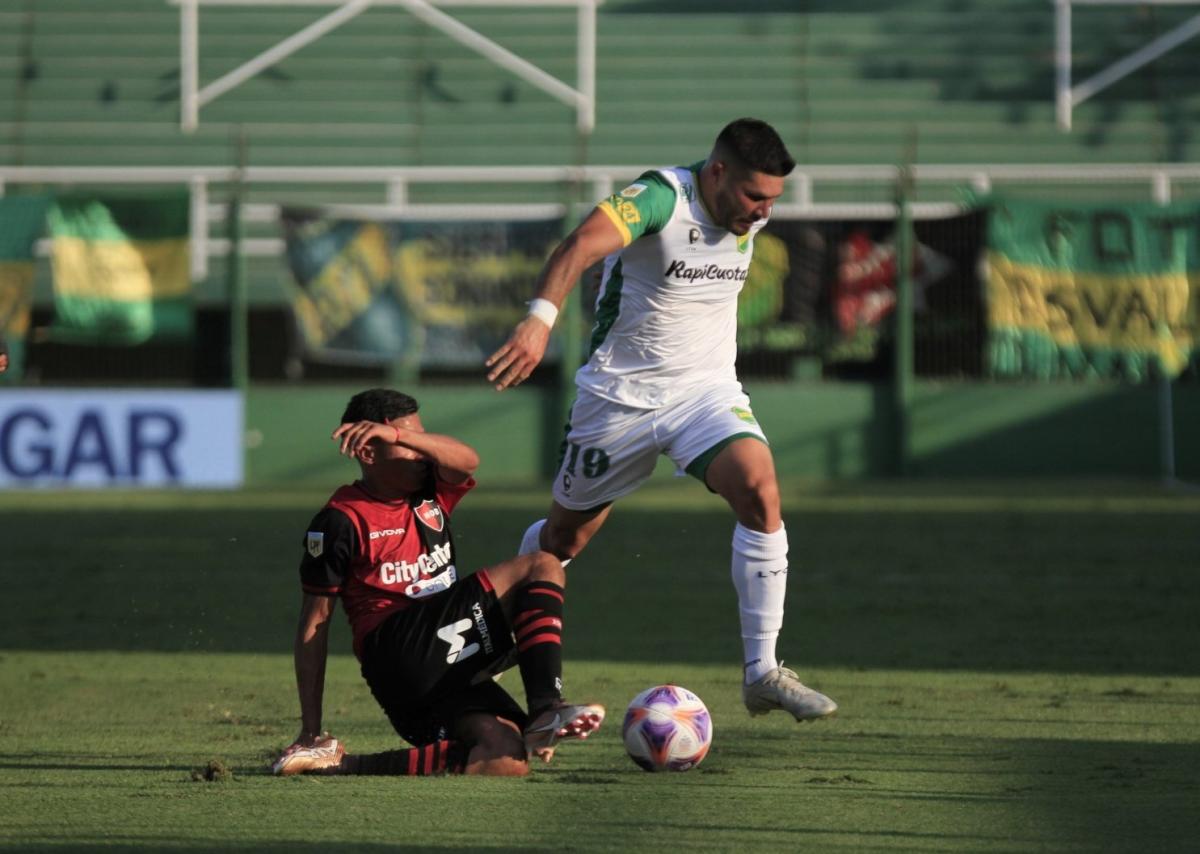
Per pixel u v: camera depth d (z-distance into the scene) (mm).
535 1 89688
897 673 26953
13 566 42938
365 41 89500
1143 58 87812
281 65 89000
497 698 17656
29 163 86438
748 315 70438
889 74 88562
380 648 17406
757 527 19531
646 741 17406
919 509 58312
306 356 67562
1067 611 35000
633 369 20359
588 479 20984
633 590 38844
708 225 19484
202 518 55375
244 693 24781
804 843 13219
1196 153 85438
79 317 67312
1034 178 74688
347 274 68000
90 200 67250
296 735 20609
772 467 19562
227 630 32719
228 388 70750
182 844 13055
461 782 16609
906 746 19516
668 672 27062
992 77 88438
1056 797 15625
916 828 13922
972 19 90312
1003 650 29719
